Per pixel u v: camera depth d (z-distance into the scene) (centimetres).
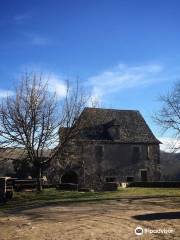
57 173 4547
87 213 1681
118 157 5316
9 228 1408
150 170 5450
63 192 2975
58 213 1731
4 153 3200
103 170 5184
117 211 1703
